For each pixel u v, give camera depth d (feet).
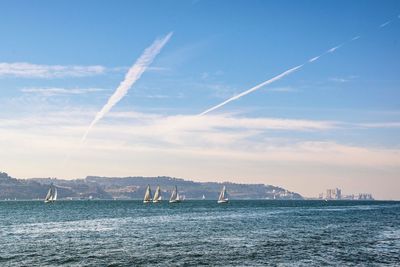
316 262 154.30
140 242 212.02
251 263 152.25
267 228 295.48
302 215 484.74
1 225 333.42
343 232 265.75
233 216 458.09
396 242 212.64
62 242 212.84
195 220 387.14
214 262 154.20
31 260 158.40
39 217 454.40
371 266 147.54
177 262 154.20
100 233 259.80
